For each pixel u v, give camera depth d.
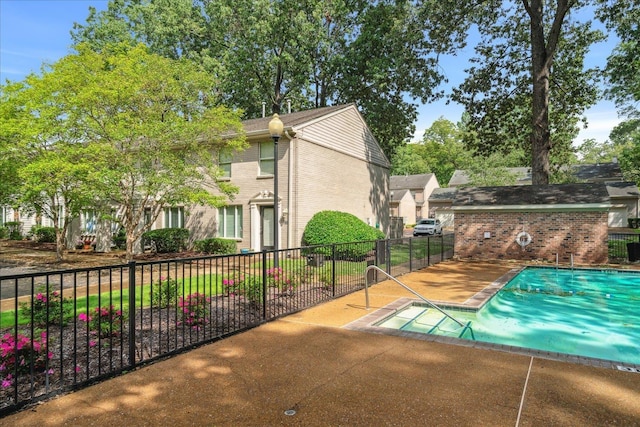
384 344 4.73
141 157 12.02
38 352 3.87
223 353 4.41
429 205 44.78
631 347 5.84
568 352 5.55
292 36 24.50
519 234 15.22
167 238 17.23
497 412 3.00
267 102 28.11
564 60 20.41
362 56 23.66
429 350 4.51
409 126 25.69
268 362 4.12
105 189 11.88
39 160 11.31
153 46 26.81
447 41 19.80
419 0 18.91
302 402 3.18
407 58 20.00
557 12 16.88
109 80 10.61
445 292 8.43
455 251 16.27
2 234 26.36
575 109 21.05
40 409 3.07
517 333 6.59
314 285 8.64
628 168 32.06
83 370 3.90
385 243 10.44
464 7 18.67
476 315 6.87
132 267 4.05
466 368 3.94
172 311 6.43
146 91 11.46
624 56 19.02
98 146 10.66
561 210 14.51
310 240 14.38
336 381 3.60
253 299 6.59
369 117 23.72
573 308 8.42
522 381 3.61
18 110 12.14
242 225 16.47
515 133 22.39
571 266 13.16
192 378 3.69
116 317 5.43
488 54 21.28
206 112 12.60
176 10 25.56
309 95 28.94
